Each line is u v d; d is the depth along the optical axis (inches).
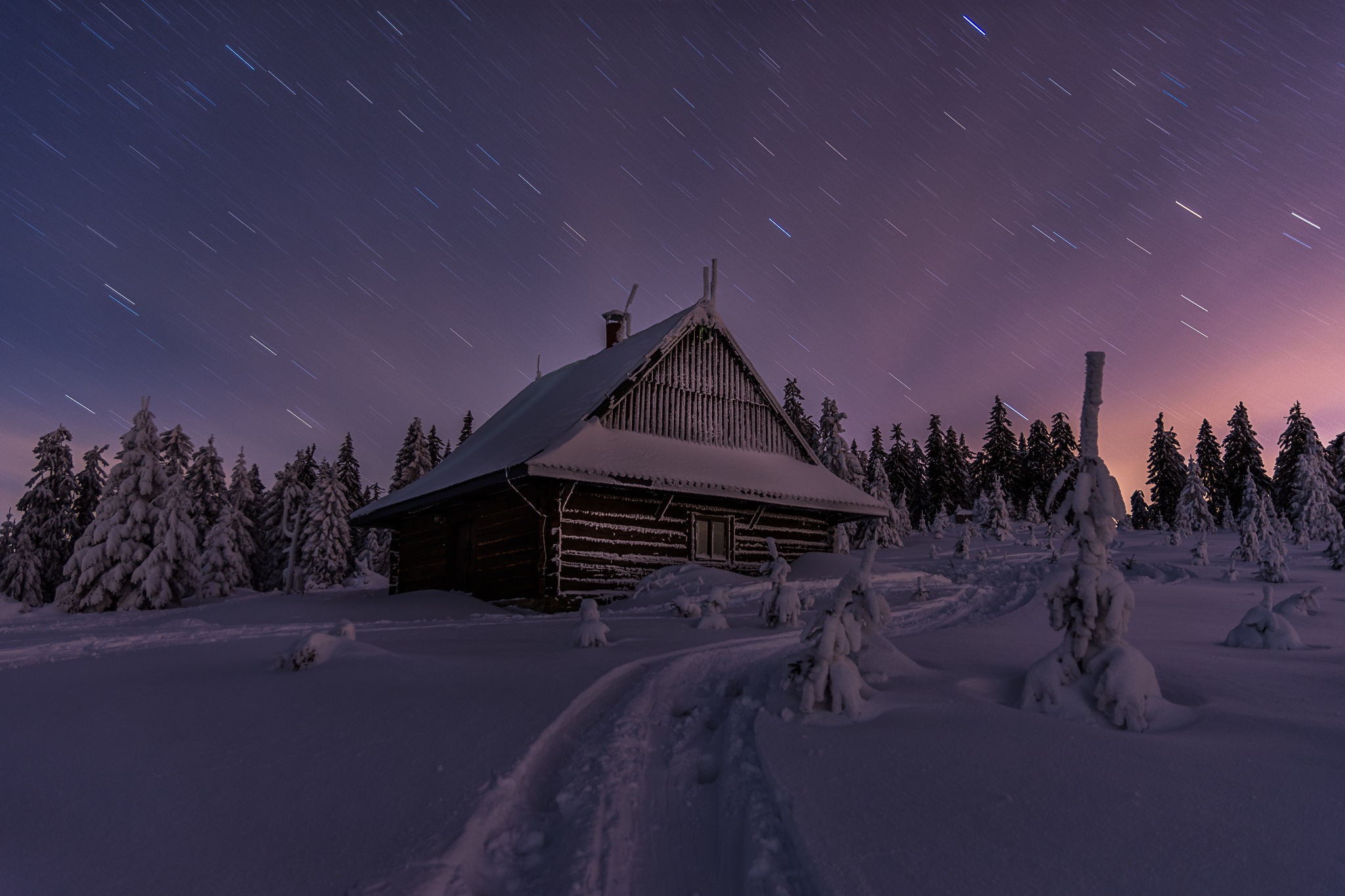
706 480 666.8
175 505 1009.5
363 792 138.5
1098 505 187.3
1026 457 2496.3
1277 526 1413.6
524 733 172.2
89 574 929.5
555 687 220.1
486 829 124.8
